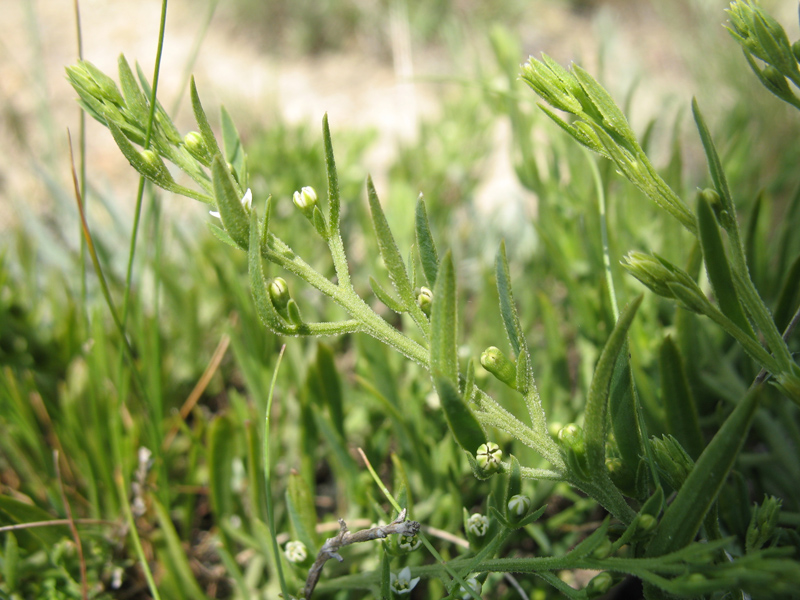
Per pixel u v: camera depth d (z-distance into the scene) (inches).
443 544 6.0
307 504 5.3
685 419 5.2
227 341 7.6
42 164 12.9
